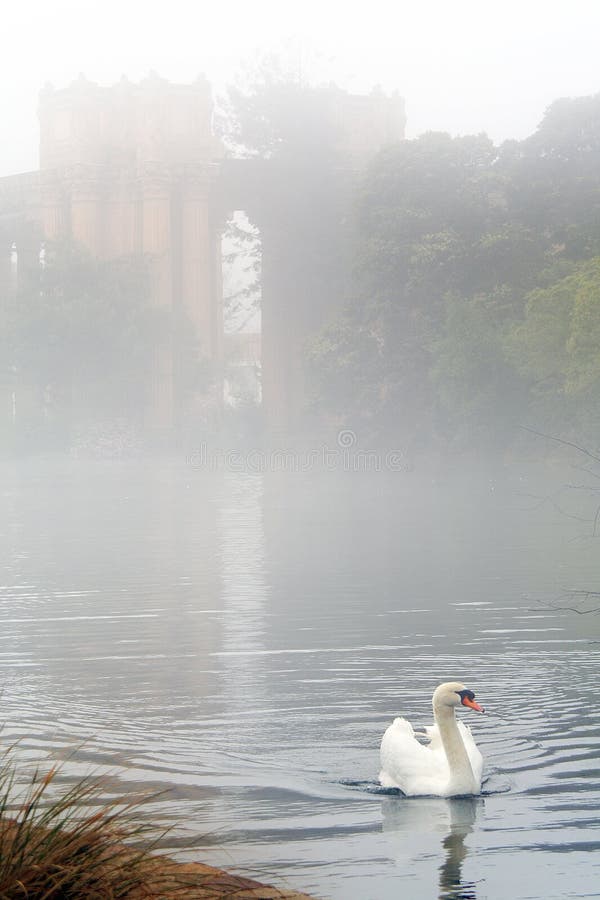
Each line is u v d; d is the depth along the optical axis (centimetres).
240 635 1956
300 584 2633
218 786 1071
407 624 2041
